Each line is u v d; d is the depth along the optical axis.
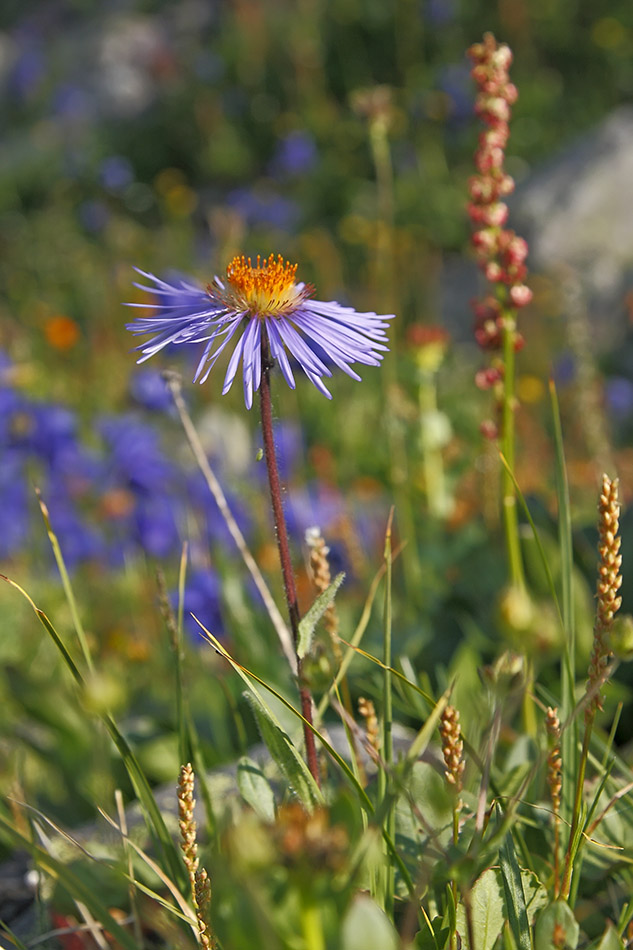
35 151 12.97
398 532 3.85
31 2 17.39
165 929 1.29
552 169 9.11
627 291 7.98
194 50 14.22
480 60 2.09
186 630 3.05
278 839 0.81
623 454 5.16
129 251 9.40
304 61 12.43
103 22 15.34
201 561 3.30
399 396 3.68
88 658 1.47
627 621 1.08
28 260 9.72
